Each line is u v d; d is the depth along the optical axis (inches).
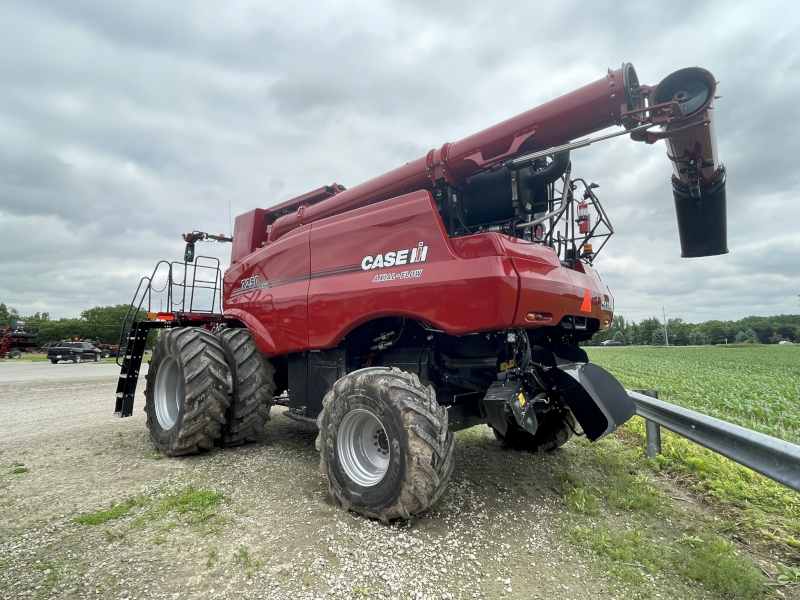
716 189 144.8
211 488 147.6
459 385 156.8
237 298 212.5
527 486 152.0
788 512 129.0
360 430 134.3
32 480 157.8
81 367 901.2
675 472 168.2
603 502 138.6
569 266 166.1
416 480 112.0
